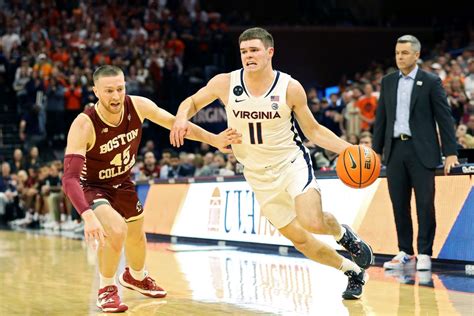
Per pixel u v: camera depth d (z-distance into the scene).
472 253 6.44
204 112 16.30
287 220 4.78
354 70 22.05
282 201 4.77
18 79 17.05
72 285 5.97
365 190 7.52
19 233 13.10
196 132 4.70
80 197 4.38
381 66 18.34
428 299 4.86
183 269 6.86
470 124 10.66
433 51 19.17
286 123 4.66
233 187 9.10
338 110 14.02
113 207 4.88
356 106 12.77
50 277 6.53
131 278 5.21
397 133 6.54
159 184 10.98
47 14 19.69
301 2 23.67
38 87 16.73
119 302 4.70
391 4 23.92
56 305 4.98
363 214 7.47
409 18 23.83
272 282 5.83
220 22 22.08
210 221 9.50
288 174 4.68
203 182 9.77
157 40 19.28
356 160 4.66
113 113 4.64
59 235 12.34
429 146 6.43
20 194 15.64
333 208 7.81
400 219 6.67
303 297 5.03
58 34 19.06
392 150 6.61
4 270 7.14
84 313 4.65
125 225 4.69
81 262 7.82
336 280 5.85
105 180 4.84
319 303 4.77
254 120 4.62
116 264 4.73
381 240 7.25
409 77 6.52
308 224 4.52
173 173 12.20
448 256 6.65
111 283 4.79
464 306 4.57
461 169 6.51
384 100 6.66
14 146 17.84
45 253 8.94
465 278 5.86
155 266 7.15
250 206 8.75
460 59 14.95
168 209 10.59
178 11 21.06
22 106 16.95
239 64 19.84
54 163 14.57
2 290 5.73
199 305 4.81
